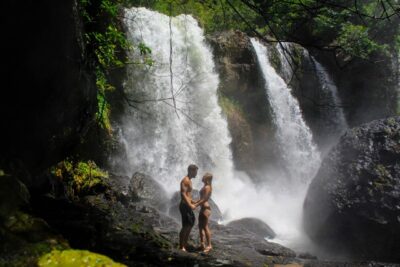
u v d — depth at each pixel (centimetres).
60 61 643
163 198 1058
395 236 873
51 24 600
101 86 1006
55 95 662
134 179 1050
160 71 1433
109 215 799
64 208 729
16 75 586
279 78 1797
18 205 456
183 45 1530
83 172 1024
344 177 990
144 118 1354
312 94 1933
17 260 383
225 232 938
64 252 401
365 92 2111
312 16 624
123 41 1026
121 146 1269
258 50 1745
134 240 653
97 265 388
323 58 1977
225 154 1534
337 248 953
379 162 971
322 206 991
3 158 575
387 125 1034
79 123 796
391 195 903
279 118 1764
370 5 1664
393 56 2019
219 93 1598
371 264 788
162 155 1376
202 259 675
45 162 726
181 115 1450
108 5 987
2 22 539
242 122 1622
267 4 600
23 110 616
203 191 765
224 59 1623
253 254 798
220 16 1727
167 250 665
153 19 1470
